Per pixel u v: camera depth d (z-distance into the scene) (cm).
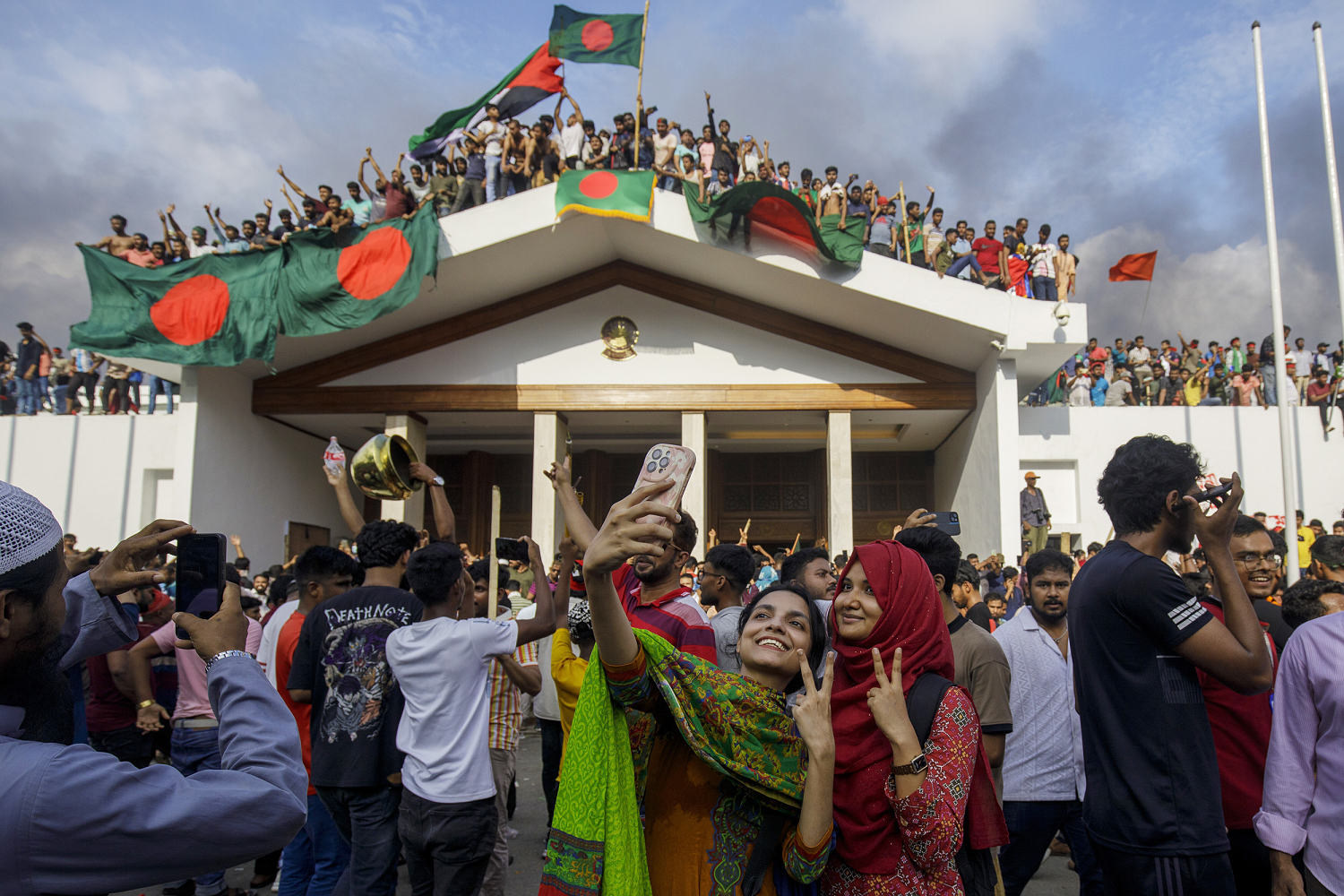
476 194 1608
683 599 406
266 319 1462
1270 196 1384
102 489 1720
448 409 1695
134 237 1655
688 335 1706
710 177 1700
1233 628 286
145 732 557
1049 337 1491
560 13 1477
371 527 471
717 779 257
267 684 192
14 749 157
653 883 253
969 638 412
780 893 253
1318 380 1683
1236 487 288
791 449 2086
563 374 1702
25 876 150
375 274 1456
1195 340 1892
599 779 236
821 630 298
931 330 1570
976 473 1669
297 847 496
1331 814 283
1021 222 1670
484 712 396
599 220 1538
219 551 206
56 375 1862
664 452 246
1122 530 318
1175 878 272
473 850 381
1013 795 454
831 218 1491
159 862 159
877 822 257
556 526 1678
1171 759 279
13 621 165
